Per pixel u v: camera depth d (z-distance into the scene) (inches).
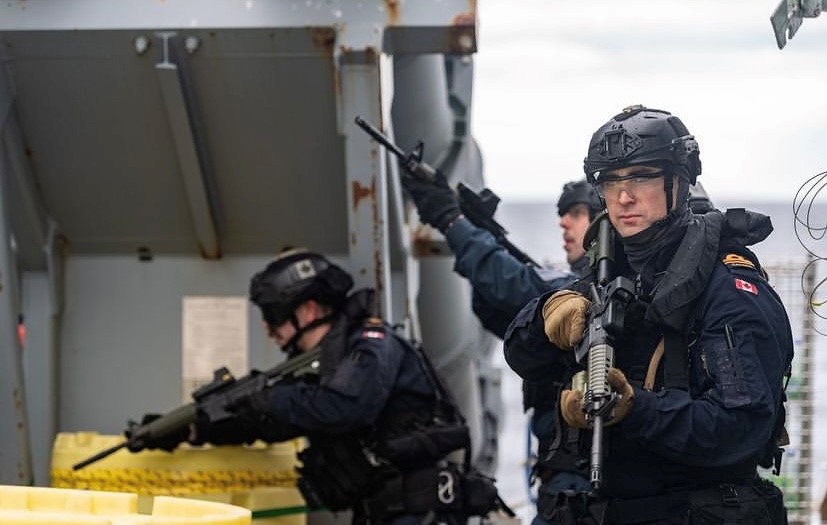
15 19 243.8
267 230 281.3
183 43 245.6
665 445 168.2
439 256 294.7
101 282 285.7
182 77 250.5
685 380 173.5
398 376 257.1
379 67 243.8
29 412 279.3
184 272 286.0
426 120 303.1
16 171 265.6
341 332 256.5
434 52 248.7
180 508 160.4
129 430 263.3
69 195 274.5
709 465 169.6
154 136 263.3
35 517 143.0
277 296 259.6
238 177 270.5
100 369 286.0
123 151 266.5
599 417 166.7
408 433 254.7
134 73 251.6
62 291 284.7
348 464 255.6
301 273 259.8
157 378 285.6
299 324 261.7
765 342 171.9
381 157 253.8
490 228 254.5
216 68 249.6
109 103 257.1
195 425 260.5
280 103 255.1
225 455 267.1
